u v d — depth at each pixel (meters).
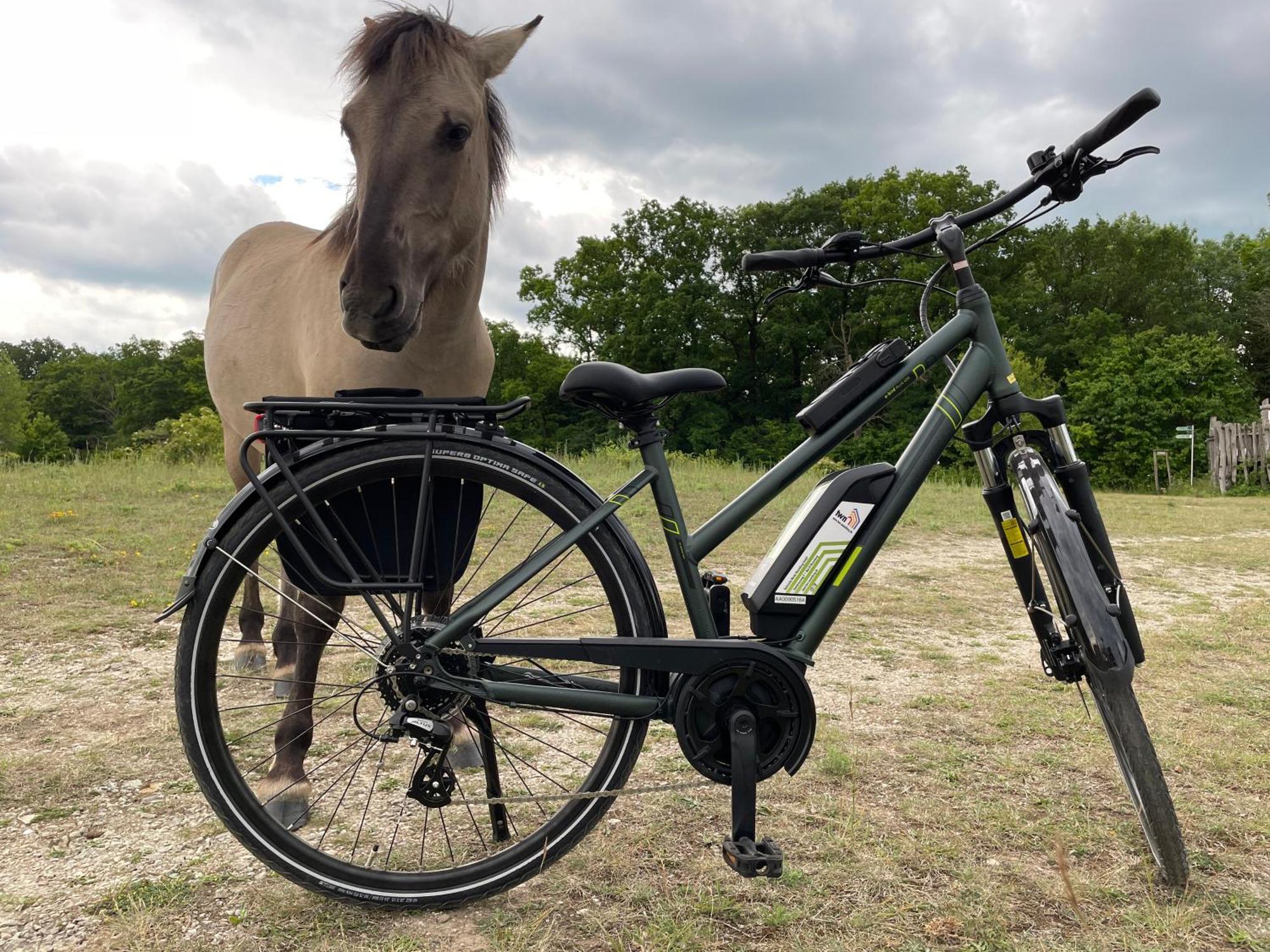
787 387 38.16
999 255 37.19
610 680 1.81
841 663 3.54
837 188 37.44
